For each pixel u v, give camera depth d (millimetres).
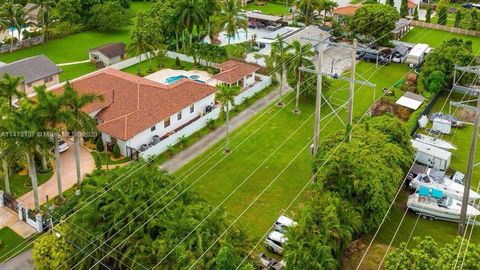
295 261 34062
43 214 45781
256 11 117688
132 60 88125
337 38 97562
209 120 64250
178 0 92062
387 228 46438
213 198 50125
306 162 56531
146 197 39500
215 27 89125
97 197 39406
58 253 37938
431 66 74125
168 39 94312
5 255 42781
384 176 43531
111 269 37688
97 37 103312
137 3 130875
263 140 61531
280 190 51531
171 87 66688
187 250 34656
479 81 75125
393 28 91750
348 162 43125
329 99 72562
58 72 76438
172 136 59844
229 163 56562
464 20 107062
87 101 48344
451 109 70938
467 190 43375
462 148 60656
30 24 98750
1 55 91500
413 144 56406
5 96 51344
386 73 84312
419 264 33062
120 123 58656
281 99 72438
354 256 41312
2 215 47906
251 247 37188
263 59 85188
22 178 53688
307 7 105500
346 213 39281
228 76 75812
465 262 32281
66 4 102000
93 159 57500
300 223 36344
